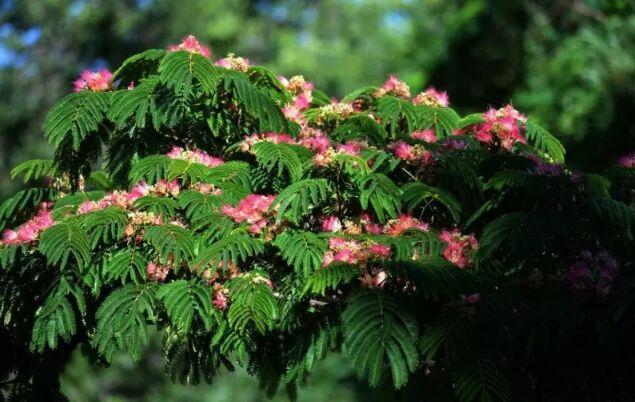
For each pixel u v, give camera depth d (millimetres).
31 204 4621
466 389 3391
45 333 3559
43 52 18000
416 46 12359
